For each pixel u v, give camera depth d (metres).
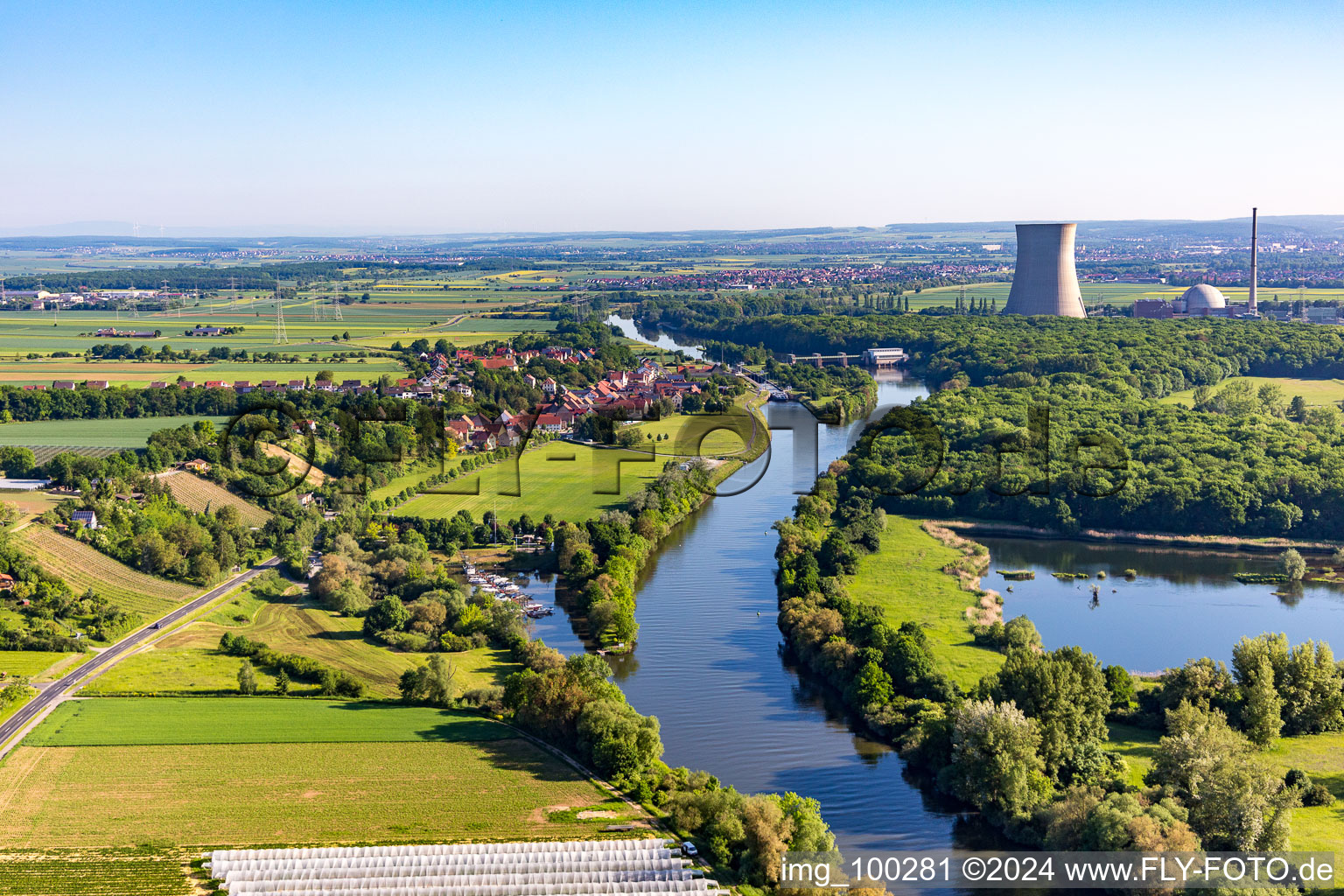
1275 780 154.00
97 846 146.62
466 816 156.00
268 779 166.50
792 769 178.00
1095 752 170.25
